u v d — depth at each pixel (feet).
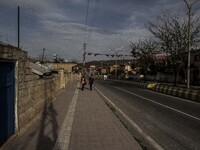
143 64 167.53
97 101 55.98
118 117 37.63
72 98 61.46
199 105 54.24
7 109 22.27
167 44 107.24
